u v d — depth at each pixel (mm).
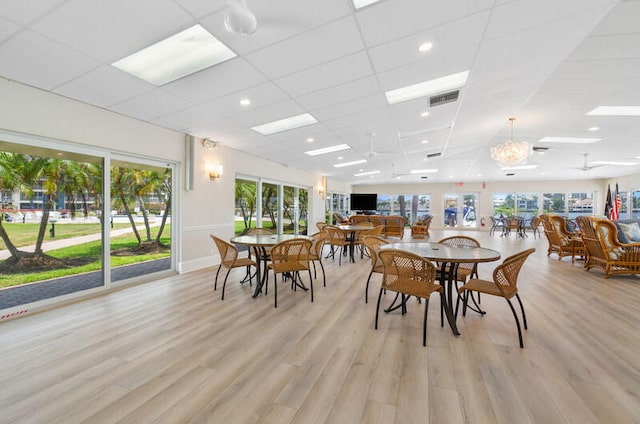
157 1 1725
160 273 4207
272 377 1763
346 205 13703
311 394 1603
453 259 2246
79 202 3270
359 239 5742
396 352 2062
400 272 2367
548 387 1660
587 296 3348
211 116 3729
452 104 3877
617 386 1668
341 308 2959
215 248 5098
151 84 2793
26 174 2854
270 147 5582
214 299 3229
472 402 1532
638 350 2090
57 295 3059
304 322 2598
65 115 3014
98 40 2080
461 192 13164
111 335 2330
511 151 5121
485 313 2814
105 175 3459
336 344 2184
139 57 2367
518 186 12453
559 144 6266
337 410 1475
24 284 2871
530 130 5355
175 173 4445
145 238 4117
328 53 2420
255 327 2488
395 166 8875
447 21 2094
